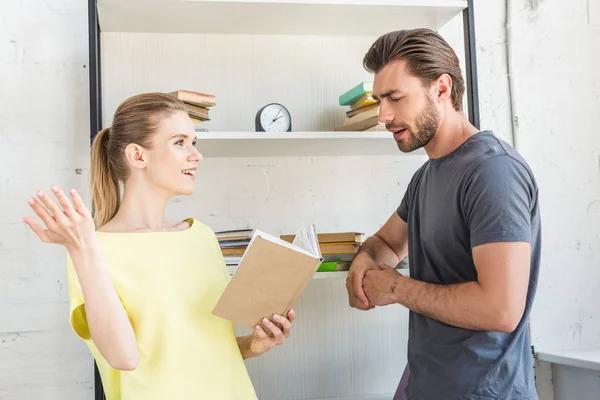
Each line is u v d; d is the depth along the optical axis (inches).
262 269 45.9
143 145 49.6
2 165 78.4
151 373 46.3
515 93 88.7
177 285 48.3
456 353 55.2
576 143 89.4
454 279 57.6
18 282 78.2
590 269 88.9
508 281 50.9
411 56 57.1
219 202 83.0
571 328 87.9
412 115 57.3
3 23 79.4
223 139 71.1
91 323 41.2
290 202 84.6
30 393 77.9
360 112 77.4
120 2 71.3
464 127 58.6
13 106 79.0
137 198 50.8
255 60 84.7
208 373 47.9
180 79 82.7
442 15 78.3
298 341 84.2
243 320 49.4
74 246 39.4
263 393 83.1
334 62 86.6
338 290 85.4
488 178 52.9
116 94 81.1
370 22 80.7
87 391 78.7
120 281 46.4
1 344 77.6
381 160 87.0
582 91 90.0
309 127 85.6
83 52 80.5
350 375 85.2
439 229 57.1
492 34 89.0
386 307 86.4
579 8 90.6
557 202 88.7
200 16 76.6
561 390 86.0
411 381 59.5
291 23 80.4
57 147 79.4
